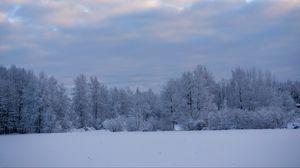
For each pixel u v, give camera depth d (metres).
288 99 90.12
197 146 30.47
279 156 22.41
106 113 99.31
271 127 61.53
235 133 46.53
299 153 23.61
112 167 20.17
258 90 86.00
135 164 20.98
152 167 19.75
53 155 26.62
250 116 62.78
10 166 21.45
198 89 70.81
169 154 25.41
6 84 76.06
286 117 63.34
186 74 71.62
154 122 69.50
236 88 86.56
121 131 69.50
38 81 78.12
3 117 74.31
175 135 46.66
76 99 88.81
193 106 69.94
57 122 77.25
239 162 20.42
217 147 29.02
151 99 84.19
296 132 44.12
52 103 82.94
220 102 91.62
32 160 23.95
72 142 39.34
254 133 44.97
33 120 74.88
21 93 80.94
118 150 29.08
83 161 22.86
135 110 75.00
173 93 71.56
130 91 104.00
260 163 19.83
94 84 97.50
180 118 68.25
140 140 39.22
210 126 64.31
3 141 44.59
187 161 21.59
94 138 45.78
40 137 51.97
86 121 87.81
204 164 20.19
